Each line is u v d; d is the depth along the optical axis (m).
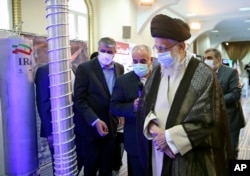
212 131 1.20
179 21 1.32
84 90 2.38
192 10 8.26
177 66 1.33
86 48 4.25
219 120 1.24
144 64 2.04
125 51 4.89
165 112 1.33
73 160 1.60
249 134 5.56
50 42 1.51
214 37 15.52
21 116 1.80
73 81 2.48
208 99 1.21
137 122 1.51
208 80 1.25
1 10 3.86
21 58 1.79
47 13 1.52
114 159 2.85
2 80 1.79
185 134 1.19
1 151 1.87
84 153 2.50
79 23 5.51
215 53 2.86
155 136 1.27
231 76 2.86
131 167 2.13
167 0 6.32
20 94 1.79
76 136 2.52
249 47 20.86
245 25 11.73
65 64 1.53
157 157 1.38
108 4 5.97
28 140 1.85
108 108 2.46
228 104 2.87
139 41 6.70
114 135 2.57
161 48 1.32
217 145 1.27
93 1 5.84
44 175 3.12
